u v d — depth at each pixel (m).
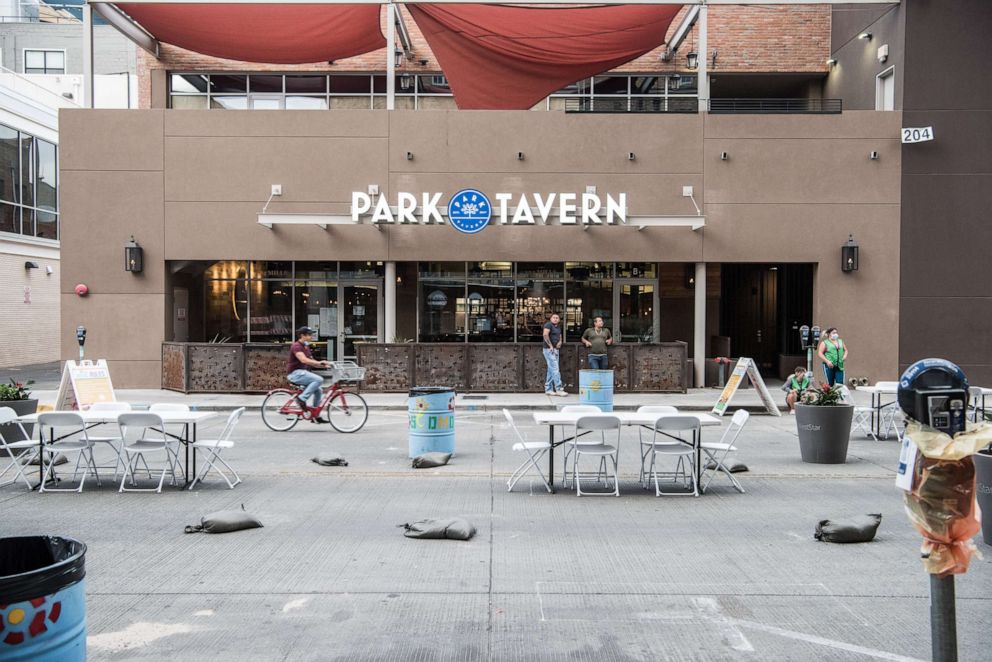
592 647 5.24
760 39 24.45
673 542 7.71
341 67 23.92
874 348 21.62
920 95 21.36
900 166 21.52
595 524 8.38
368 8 20.25
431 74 24.05
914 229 21.55
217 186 21.81
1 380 24.66
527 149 21.77
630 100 24.22
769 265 27.61
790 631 5.52
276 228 21.81
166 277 21.97
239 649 5.20
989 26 21.23
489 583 6.50
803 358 24.27
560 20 20.14
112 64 49.09
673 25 23.98
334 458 11.67
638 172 21.73
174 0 19.72
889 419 15.66
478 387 20.98
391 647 5.23
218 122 21.77
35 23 48.81
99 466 10.89
